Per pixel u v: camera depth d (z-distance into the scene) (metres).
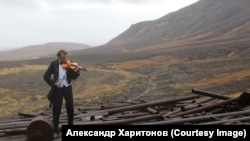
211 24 145.62
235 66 46.72
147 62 68.25
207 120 9.30
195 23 155.88
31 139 7.77
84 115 10.05
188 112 9.99
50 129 7.80
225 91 25.03
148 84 38.09
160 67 58.78
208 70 46.59
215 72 41.06
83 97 32.25
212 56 69.19
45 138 7.79
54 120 8.50
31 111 26.28
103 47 145.75
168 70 53.31
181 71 50.19
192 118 9.15
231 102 10.70
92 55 86.69
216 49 76.38
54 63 8.33
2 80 46.91
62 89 8.31
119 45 146.75
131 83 40.72
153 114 9.91
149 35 163.38
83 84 42.12
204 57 69.31
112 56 82.81
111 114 10.59
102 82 42.88
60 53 8.29
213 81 33.06
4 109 28.59
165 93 28.95
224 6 158.62
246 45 77.38
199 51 76.50
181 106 11.09
